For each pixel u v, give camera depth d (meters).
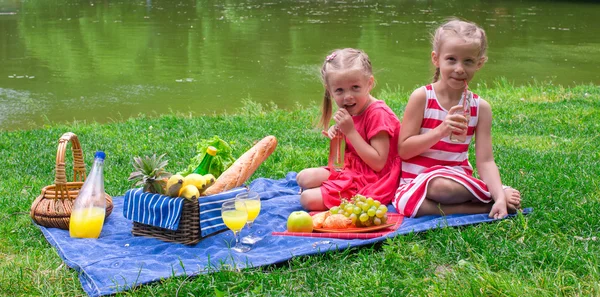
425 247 3.77
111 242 3.95
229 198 4.07
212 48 15.31
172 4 26.42
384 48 15.38
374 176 4.54
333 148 4.55
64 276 3.54
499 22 21.34
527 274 3.39
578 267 3.41
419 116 4.45
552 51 15.30
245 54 14.52
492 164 4.42
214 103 10.05
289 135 7.06
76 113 9.48
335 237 3.92
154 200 3.93
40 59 13.77
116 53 14.59
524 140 6.73
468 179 4.18
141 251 3.79
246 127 7.50
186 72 12.52
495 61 13.91
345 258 3.62
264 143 4.52
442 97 4.44
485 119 4.45
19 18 20.69
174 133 7.22
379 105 4.50
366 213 4.01
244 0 28.69
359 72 4.36
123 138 6.98
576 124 7.43
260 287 3.26
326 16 22.34
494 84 11.47
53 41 16.16
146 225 4.02
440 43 4.33
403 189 4.38
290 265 3.55
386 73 12.32
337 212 4.12
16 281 3.48
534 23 21.11
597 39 17.41
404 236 3.87
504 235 3.94
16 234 4.21
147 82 11.64
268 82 11.60
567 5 27.92
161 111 9.55
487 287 3.17
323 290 3.30
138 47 15.41
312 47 15.48
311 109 8.82
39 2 26.30
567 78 12.03
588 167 5.47
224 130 7.41
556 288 3.17
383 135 4.41
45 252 3.89
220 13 23.02
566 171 5.35
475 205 4.29
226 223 3.73
